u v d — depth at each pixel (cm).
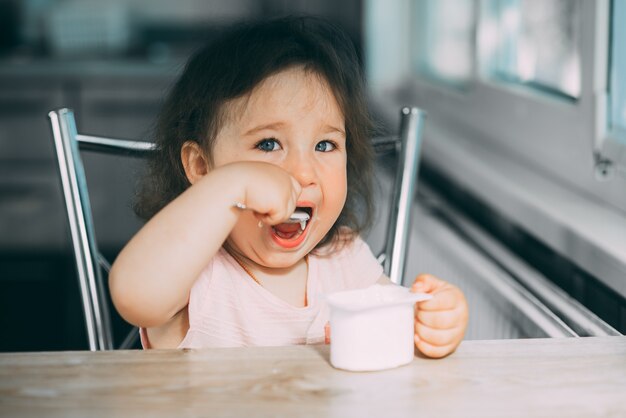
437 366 91
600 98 168
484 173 192
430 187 229
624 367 91
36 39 440
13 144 387
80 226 137
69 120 139
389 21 297
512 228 179
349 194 141
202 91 126
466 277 179
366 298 94
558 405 82
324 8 379
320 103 121
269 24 130
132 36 439
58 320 347
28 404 83
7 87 382
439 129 243
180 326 124
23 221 391
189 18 444
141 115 384
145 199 141
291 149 121
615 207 163
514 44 218
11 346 327
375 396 84
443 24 269
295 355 94
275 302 125
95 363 92
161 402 83
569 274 156
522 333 153
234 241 121
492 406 82
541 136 192
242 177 106
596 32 168
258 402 83
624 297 135
